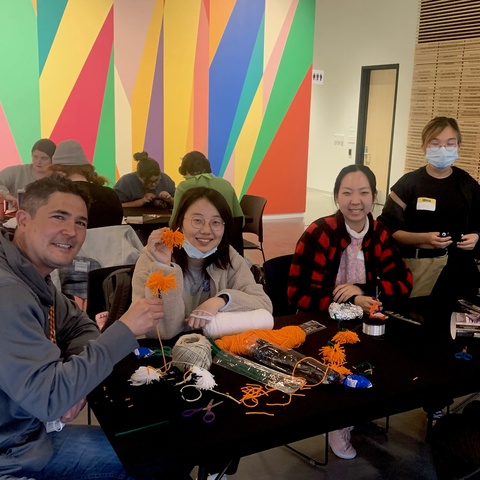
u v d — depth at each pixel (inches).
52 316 64.6
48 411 53.2
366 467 95.7
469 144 280.5
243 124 313.9
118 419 55.8
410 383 65.0
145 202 197.2
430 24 305.1
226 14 295.7
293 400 60.5
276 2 307.9
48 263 60.9
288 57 318.3
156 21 279.3
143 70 281.0
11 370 53.0
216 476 71.4
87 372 54.9
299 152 335.9
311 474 93.7
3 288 54.2
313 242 98.0
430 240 108.0
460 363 71.0
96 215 140.0
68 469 64.1
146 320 60.4
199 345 66.7
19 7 251.8
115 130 280.2
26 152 265.0
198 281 87.4
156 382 63.6
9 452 57.3
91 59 268.7
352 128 409.1
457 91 286.5
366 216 99.9
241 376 66.2
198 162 177.8
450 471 59.9
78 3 261.3
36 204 59.9
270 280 108.3
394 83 364.2
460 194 115.4
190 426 54.7
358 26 387.5
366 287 97.7
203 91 298.4
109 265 112.4
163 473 56.3
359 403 60.1
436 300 97.7
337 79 419.8
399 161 358.9
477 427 64.9
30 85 259.8
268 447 54.9
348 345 76.2
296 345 74.5
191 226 82.7
